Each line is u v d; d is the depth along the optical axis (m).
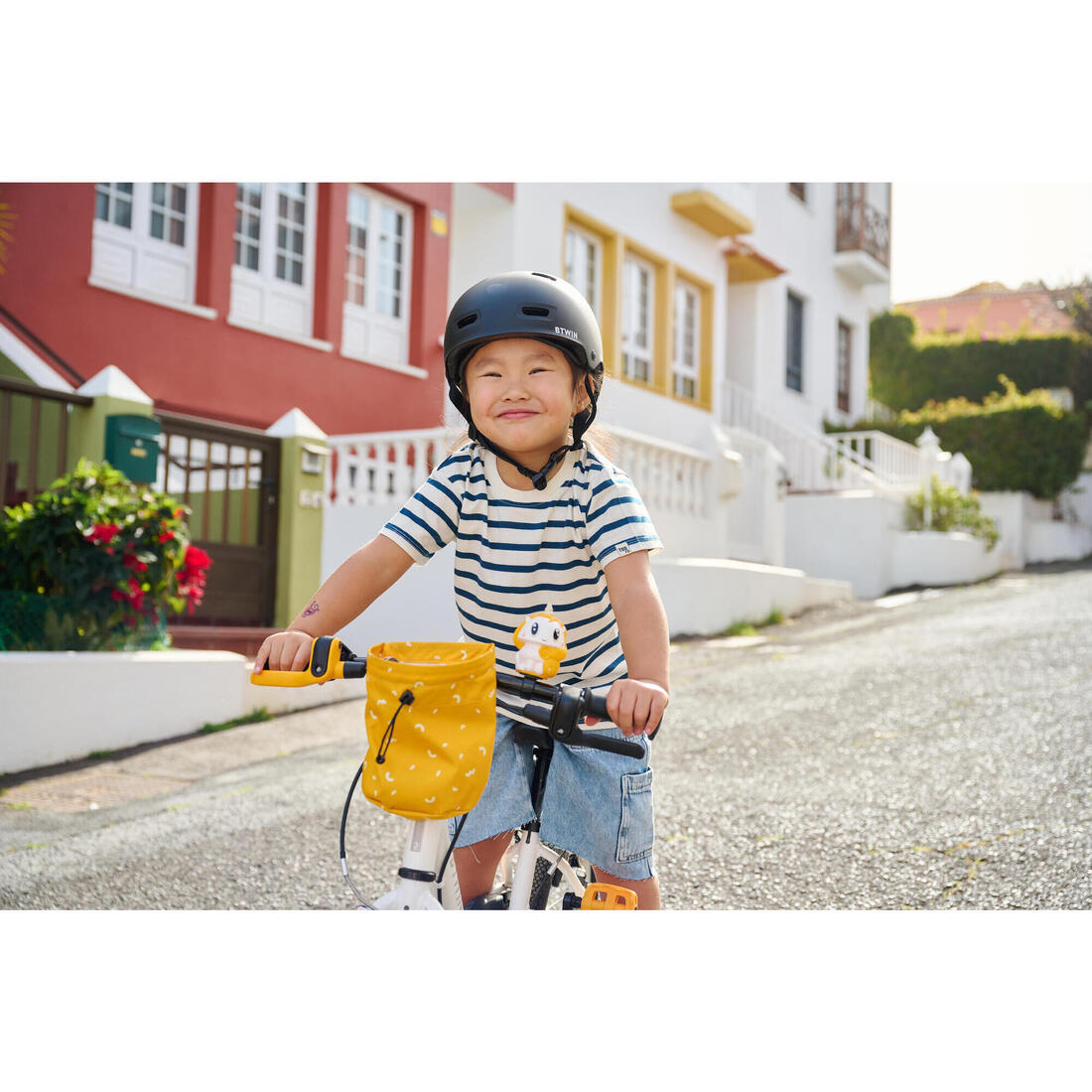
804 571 15.22
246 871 4.12
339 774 5.66
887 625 10.60
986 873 3.70
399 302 12.76
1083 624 9.48
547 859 2.29
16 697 5.98
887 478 17.31
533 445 2.12
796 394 19.83
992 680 7.19
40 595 6.53
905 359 24.67
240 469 8.88
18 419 8.48
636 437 10.55
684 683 7.68
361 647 9.29
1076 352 23.75
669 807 4.64
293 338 11.20
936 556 15.23
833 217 21.34
